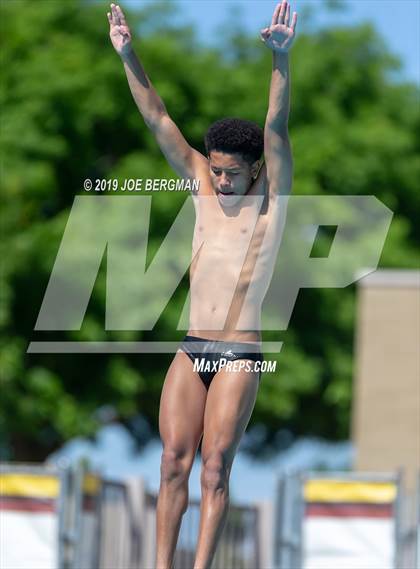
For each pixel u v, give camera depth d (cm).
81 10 7806
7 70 7531
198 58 7788
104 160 7662
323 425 8206
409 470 5300
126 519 4328
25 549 3784
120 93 7512
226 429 1892
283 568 4009
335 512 3931
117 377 7344
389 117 8369
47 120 7394
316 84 8131
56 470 3797
